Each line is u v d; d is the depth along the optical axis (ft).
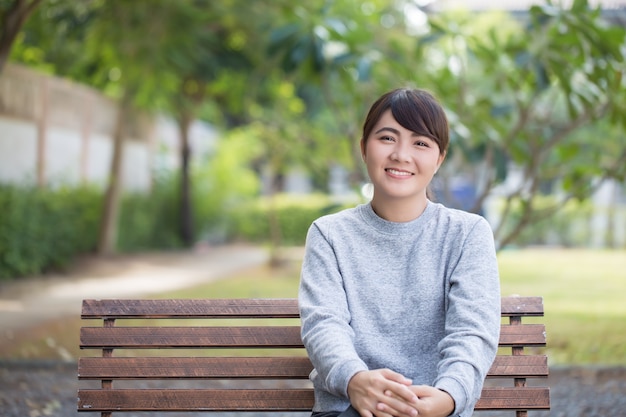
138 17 28.17
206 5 30.45
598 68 16.07
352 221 6.96
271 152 44.34
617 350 18.75
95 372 7.32
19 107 36.70
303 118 43.98
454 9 32.91
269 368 7.37
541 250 59.36
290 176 82.89
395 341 6.61
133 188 53.26
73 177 42.60
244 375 7.36
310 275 6.84
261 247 63.72
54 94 40.14
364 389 5.90
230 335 7.44
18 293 30.07
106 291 31.68
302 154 43.55
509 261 47.98
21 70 36.60
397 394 5.80
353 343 6.59
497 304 6.56
